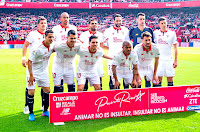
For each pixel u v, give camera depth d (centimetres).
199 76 922
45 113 471
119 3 3822
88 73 511
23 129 394
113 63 508
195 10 4106
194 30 3794
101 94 430
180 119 442
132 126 405
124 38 651
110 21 4044
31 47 496
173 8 4206
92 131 383
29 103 446
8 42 2859
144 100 453
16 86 744
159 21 601
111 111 438
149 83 592
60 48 470
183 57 1652
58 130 389
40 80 464
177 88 470
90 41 461
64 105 414
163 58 609
